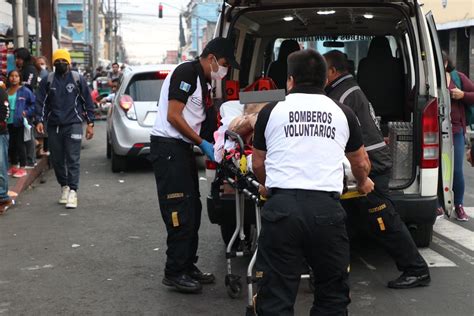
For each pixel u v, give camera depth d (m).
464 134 7.57
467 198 9.05
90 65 37.91
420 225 6.15
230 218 5.70
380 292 5.31
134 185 10.31
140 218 8.05
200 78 5.12
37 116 8.44
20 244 6.84
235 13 6.29
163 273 5.88
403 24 6.58
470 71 18.70
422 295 5.23
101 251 6.59
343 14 6.76
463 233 7.12
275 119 3.72
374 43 6.99
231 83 6.36
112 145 11.41
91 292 5.39
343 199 5.20
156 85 11.38
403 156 5.78
